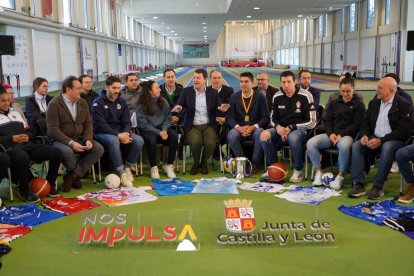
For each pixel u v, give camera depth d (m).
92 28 22.70
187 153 8.25
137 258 3.75
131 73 7.35
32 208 5.03
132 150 6.36
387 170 5.37
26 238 4.22
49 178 5.65
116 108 6.50
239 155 6.67
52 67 17.77
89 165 6.04
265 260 3.69
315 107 6.93
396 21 21.73
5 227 4.43
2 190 5.95
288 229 4.04
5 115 5.79
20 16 13.40
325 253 3.81
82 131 6.09
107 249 3.93
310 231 4.02
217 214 4.25
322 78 28.77
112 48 28.48
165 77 7.46
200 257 3.76
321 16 35.50
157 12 28.48
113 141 6.09
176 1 27.89
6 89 6.21
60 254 3.85
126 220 4.09
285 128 6.34
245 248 3.93
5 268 3.59
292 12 31.28
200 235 4.25
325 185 5.89
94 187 6.04
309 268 3.54
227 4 27.06
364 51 26.55
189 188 5.84
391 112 5.52
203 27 41.31
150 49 44.03
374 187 5.42
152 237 4.02
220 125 6.86
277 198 5.39
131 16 31.30
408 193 5.21
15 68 14.09
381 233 4.25
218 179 6.28
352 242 4.04
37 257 3.79
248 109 6.79
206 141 6.59
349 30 29.00
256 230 4.04
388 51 23.02
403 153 5.13
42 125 6.34
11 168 5.46
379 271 3.47
